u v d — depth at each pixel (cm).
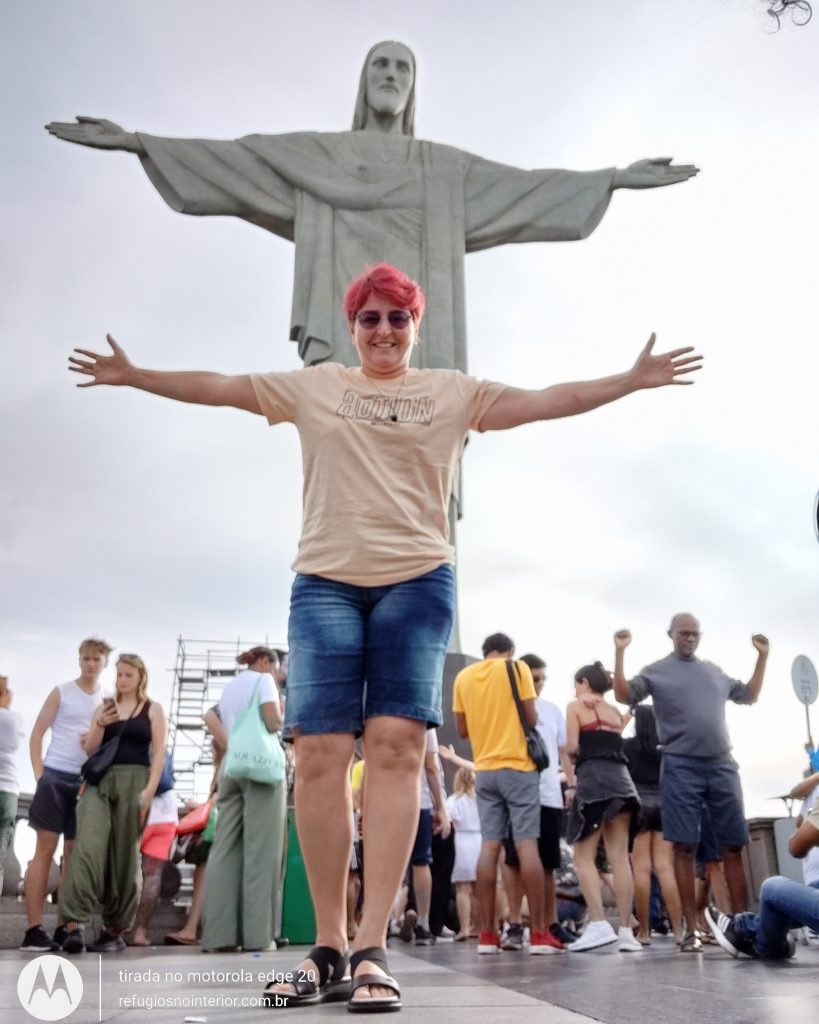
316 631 273
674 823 579
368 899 254
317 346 1366
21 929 680
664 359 295
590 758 600
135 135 1411
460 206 1485
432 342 1409
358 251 1441
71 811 621
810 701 741
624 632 604
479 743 600
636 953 545
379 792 264
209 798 743
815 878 565
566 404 295
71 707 629
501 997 269
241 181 1444
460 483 1363
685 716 589
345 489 281
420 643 271
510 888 646
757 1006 239
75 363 292
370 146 1505
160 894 831
